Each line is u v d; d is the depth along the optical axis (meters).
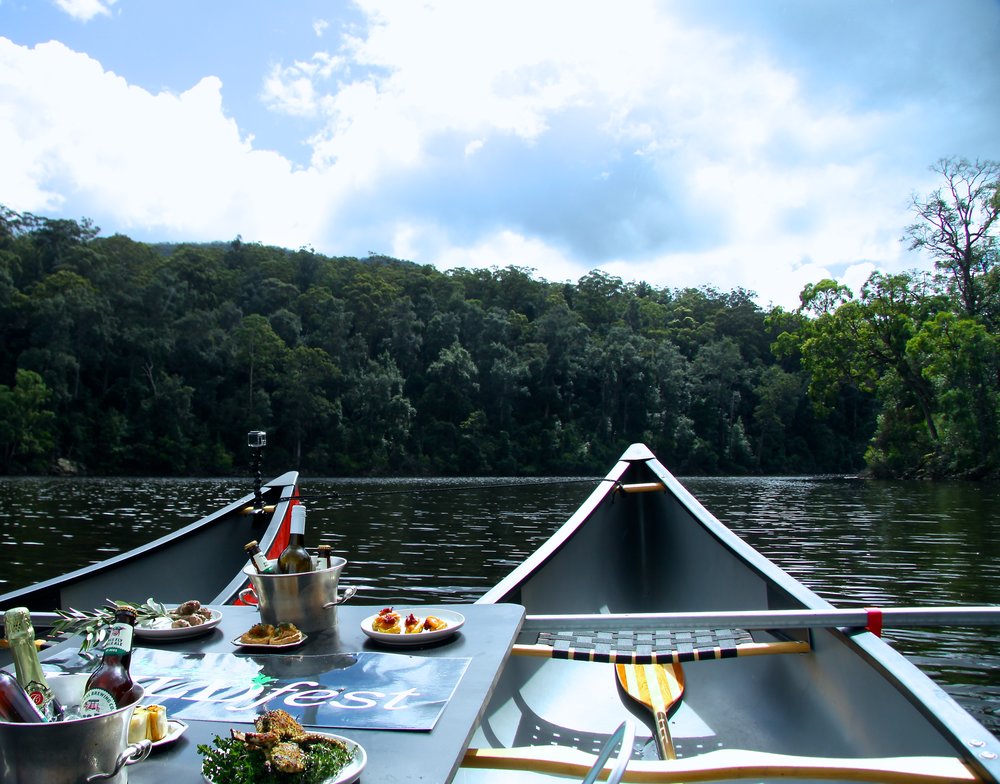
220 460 48.03
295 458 51.22
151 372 50.34
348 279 74.88
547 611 3.37
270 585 1.62
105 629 1.23
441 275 78.88
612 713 2.65
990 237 33.66
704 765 1.43
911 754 1.66
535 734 2.47
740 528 12.45
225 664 1.45
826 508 17.25
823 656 2.23
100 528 12.75
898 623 1.92
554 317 66.38
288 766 0.93
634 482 4.95
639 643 2.51
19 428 42.72
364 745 1.09
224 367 53.06
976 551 9.27
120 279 55.78
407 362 61.66
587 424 61.78
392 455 53.34
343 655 1.49
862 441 65.25
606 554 4.42
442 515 15.53
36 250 60.97
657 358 65.06
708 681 2.79
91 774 0.90
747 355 81.62
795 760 1.42
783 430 63.81
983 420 30.19
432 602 6.35
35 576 7.52
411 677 1.35
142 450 46.34
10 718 0.91
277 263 72.69
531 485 32.59
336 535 11.56
